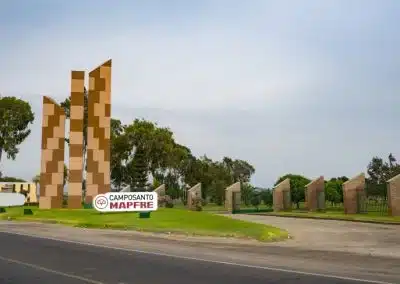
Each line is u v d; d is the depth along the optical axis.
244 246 18.41
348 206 43.47
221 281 10.30
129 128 91.25
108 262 13.49
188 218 30.91
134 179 88.25
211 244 19.17
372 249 17.56
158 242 20.00
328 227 29.75
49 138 46.41
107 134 46.19
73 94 46.50
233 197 57.50
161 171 96.88
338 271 11.77
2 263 13.29
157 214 33.72
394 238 22.33
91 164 45.53
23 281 10.31
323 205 50.50
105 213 35.44
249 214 50.06
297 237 22.98
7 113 84.31
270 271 11.70
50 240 20.86
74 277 10.85
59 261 13.73
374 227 29.56
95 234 24.25
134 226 27.23
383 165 93.06
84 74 46.94
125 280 10.45
